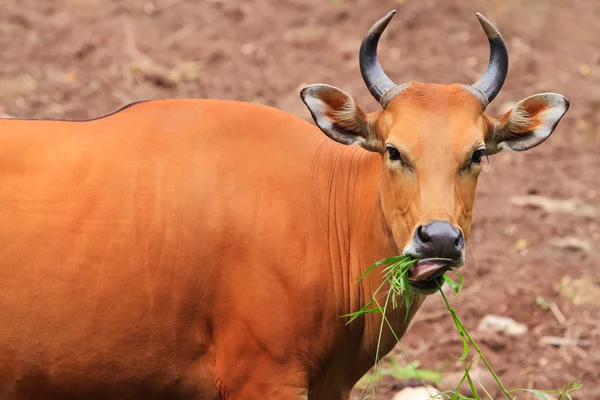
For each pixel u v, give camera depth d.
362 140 17.47
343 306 17.31
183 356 17.33
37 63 39.00
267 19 44.59
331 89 17.17
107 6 43.72
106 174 17.31
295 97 38.75
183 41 41.75
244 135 17.59
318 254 17.08
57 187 17.25
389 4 46.78
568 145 38.38
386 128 16.95
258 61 40.97
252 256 16.81
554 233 32.28
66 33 41.25
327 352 17.31
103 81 38.03
